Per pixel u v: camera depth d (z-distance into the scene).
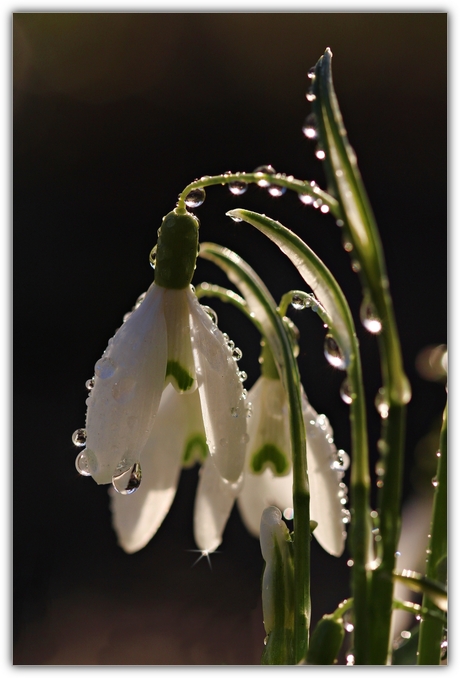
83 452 0.27
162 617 0.49
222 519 0.29
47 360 0.69
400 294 0.71
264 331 0.27
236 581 0.52
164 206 0.79
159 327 0.27
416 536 0.33
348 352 0.25
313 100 0.25
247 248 0.64
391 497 0.25
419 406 0.60
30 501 0.58
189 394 0.28
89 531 0.56
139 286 0.75
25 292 0.73
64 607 0.50
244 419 0.27
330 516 0.28
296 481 0.26
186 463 0.29
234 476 0.27
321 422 0.28
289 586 0.26
